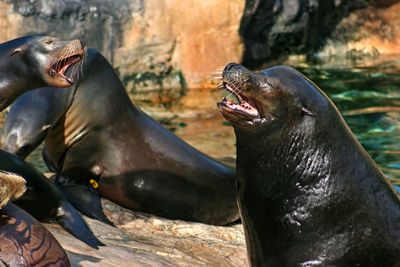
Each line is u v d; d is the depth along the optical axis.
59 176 28.08
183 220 28.97
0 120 45.62
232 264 22.16
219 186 29.41
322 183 17.72
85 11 56.31
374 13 74.94
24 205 21.05
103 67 27.30
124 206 28.16
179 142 29.14
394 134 43.62
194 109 51.72
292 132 18.03
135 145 27.83
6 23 53.56
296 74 18.67
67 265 15.18
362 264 17.47
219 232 27.03
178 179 28.38
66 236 19.97
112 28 57.72
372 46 72.19
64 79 21.53
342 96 54.31
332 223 17.55
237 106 18.12
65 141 27.00
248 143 18.48
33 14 54.38
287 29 65.62
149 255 20.22
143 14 58.47
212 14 59.62
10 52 21.39
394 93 55.25
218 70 19.25
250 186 18.73
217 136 43.66
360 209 17.59
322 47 70.88
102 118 27.02
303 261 17.62
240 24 61.12
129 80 58.44
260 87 17.78
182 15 59.03
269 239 18.19
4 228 14.59
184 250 22.50
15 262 14.22
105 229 23.09
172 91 58.06
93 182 27.78
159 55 59.16
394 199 18.33
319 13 70.19
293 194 17.92
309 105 18.08
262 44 64.81
